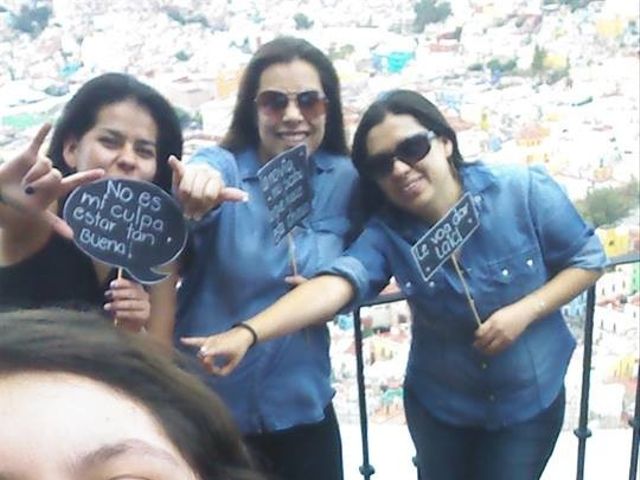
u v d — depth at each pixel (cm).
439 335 186
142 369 72
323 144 183
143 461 64
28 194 141
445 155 177
